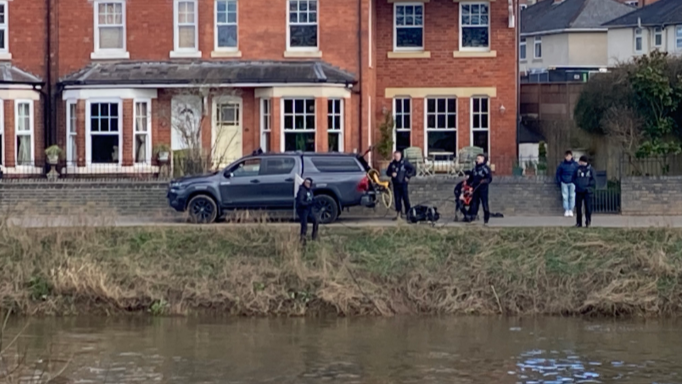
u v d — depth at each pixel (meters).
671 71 40.12
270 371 22.95
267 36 42.34
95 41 42.47
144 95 41.28
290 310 27.73
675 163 37.94
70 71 42.44
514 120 44.75
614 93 41.62
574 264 28.86
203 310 27.95
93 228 30.17
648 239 29.80
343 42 42.31
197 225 31.05
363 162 33.31
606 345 24.97
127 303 28.03
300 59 42.31
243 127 41.59
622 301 27.72
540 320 27.44
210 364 23.47
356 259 29.12
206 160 37.69
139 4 42.38
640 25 71.75
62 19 42.44
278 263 29.00
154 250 29.62
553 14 78.94
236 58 42.28
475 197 32.72
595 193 35.56
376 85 45.06
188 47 42.47
